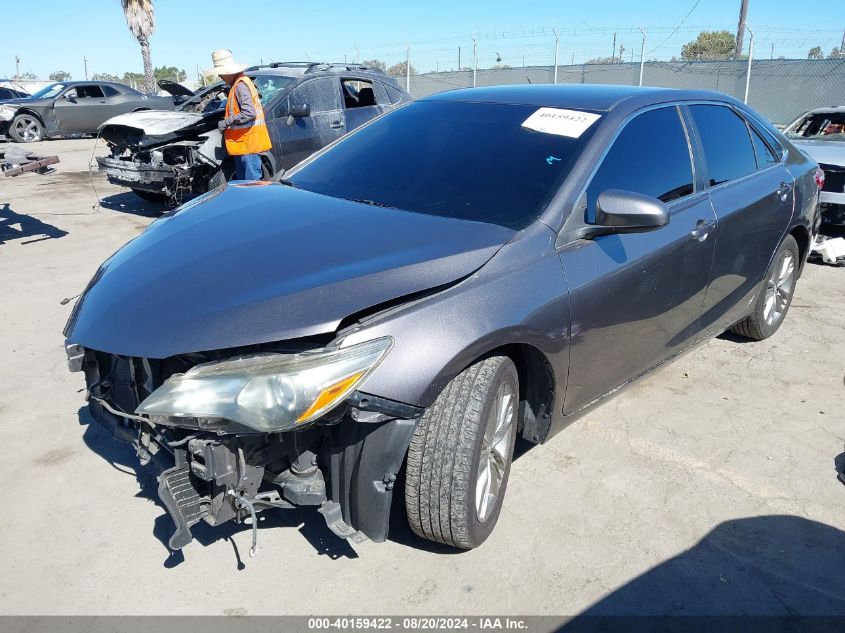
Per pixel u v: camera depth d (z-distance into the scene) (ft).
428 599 8.55
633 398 13.70
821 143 25.32
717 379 14.61
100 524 9.80
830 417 13.14
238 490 7.67
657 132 11.75
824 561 9.37
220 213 10.53
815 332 17.28
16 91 71.46
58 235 26.18
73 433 12.09
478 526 8.95
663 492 10.73
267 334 7.50
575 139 10.68
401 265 8.31
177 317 7.95
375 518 7.96
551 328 9.14
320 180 11.80
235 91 26.07
